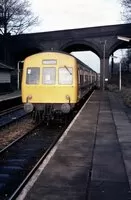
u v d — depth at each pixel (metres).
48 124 17.78
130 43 61.16
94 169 8.52
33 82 17.28
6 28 65.44
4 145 12.99
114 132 14.02
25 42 65.69
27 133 14.82
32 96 17.31
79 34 61.47
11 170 9.65
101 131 14.24
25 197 6.61
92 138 12.63
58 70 17.11
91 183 7.45
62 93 17.08
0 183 8.45
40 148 12.53
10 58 66.62
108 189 7.07
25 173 9.41
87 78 28.81
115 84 60.47
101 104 28.25
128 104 26.16
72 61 17.09
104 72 59.19
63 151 10.52
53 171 8.35
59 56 17.16
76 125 15.85
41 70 17.22
